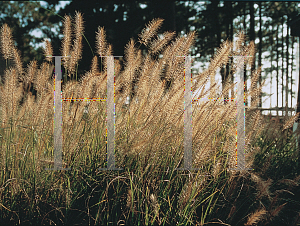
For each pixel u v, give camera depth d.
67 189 1.88
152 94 2.38
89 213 1.86
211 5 18.12
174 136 2.24
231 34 17.98
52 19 14.66
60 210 1.79
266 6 19.14
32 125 2.21
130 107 2.41
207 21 19.61
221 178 2.22
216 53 2.33
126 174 2.02
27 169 2.06
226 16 18.17
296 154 2.94
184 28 19.56
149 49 2.40
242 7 18.61
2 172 2.02
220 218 1.99
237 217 2.06
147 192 1.85
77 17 2.38
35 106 2.42
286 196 2.43
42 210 1.86
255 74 2.65
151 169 2.04
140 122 2.30
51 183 1.99
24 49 17.11
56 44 14.38
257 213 1.53
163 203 1.89
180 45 2.36
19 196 1.89
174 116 2.25
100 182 1.98
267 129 3.28
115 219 1.79
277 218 2.07
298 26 4.28
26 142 2.30
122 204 1.92
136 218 1.72
